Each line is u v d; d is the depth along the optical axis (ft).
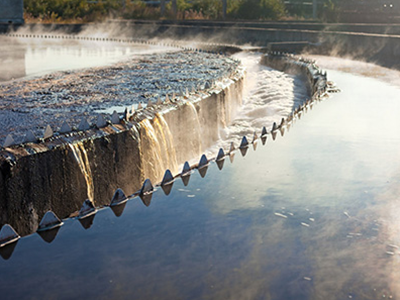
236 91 51.39
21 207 20.68
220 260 13.05
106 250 13.55
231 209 16.42
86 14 209.46
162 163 31.22
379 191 18.37
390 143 25.88
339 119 31.94
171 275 12.34
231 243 13.98
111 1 219.61
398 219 15.76
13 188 20.33
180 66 66.13
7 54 88.69
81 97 41.37
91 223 15.17
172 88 47.03
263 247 13.79
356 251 13.60
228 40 128.36
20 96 41.81
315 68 62.85
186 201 17.02
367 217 15.92
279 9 207.31
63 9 206.28
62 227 14.89
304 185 18.90
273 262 12.98
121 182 26.22
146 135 28.68
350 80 55.72
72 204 22.80
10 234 14.14
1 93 43.45
